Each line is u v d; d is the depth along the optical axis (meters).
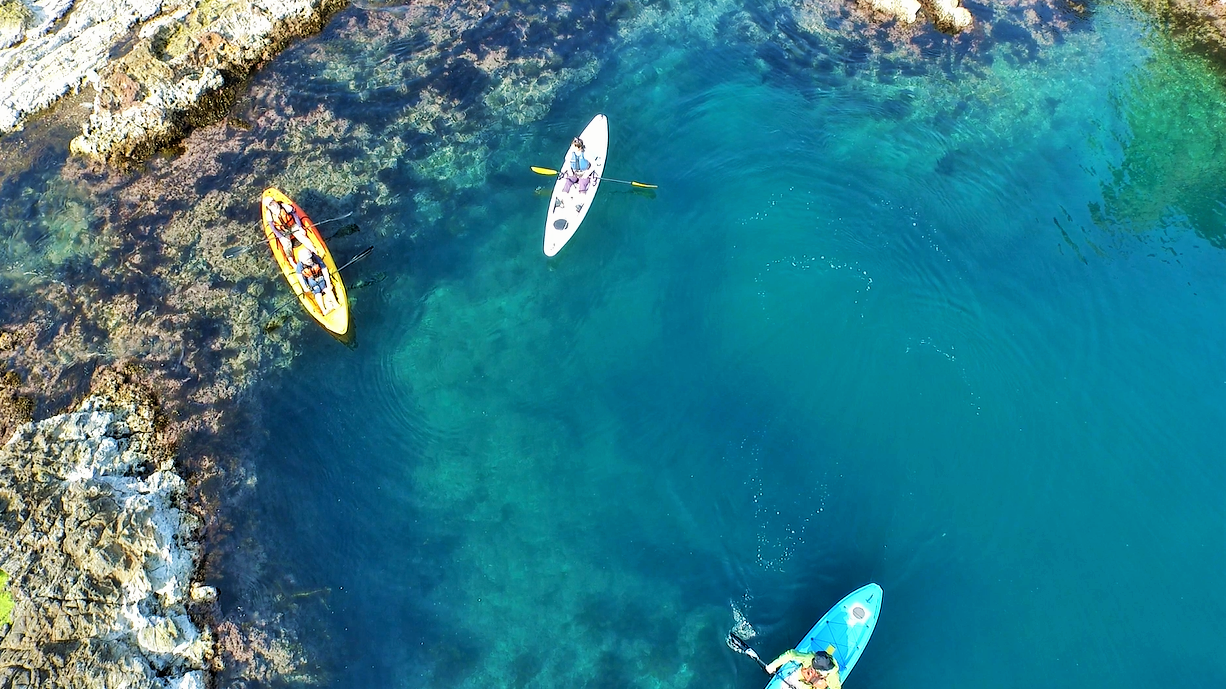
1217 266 21.58
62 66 24.66
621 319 21.14
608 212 22.94
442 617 17.39
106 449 18.45
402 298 21.64
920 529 17.89
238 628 16.94
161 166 23.53
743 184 23.20
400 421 19.78
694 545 18.03
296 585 17.59
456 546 18.19
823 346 20.25
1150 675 16.14
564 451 19.30
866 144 24.12
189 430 19.28
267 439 19.38
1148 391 19.45
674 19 27.52
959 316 20.59
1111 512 17.89
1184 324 20.53
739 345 20.47
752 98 25.36
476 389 20.19
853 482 18.50
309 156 23.88
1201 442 18.77
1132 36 26.86
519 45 26.58
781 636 16.91
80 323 20.81
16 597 16.28
